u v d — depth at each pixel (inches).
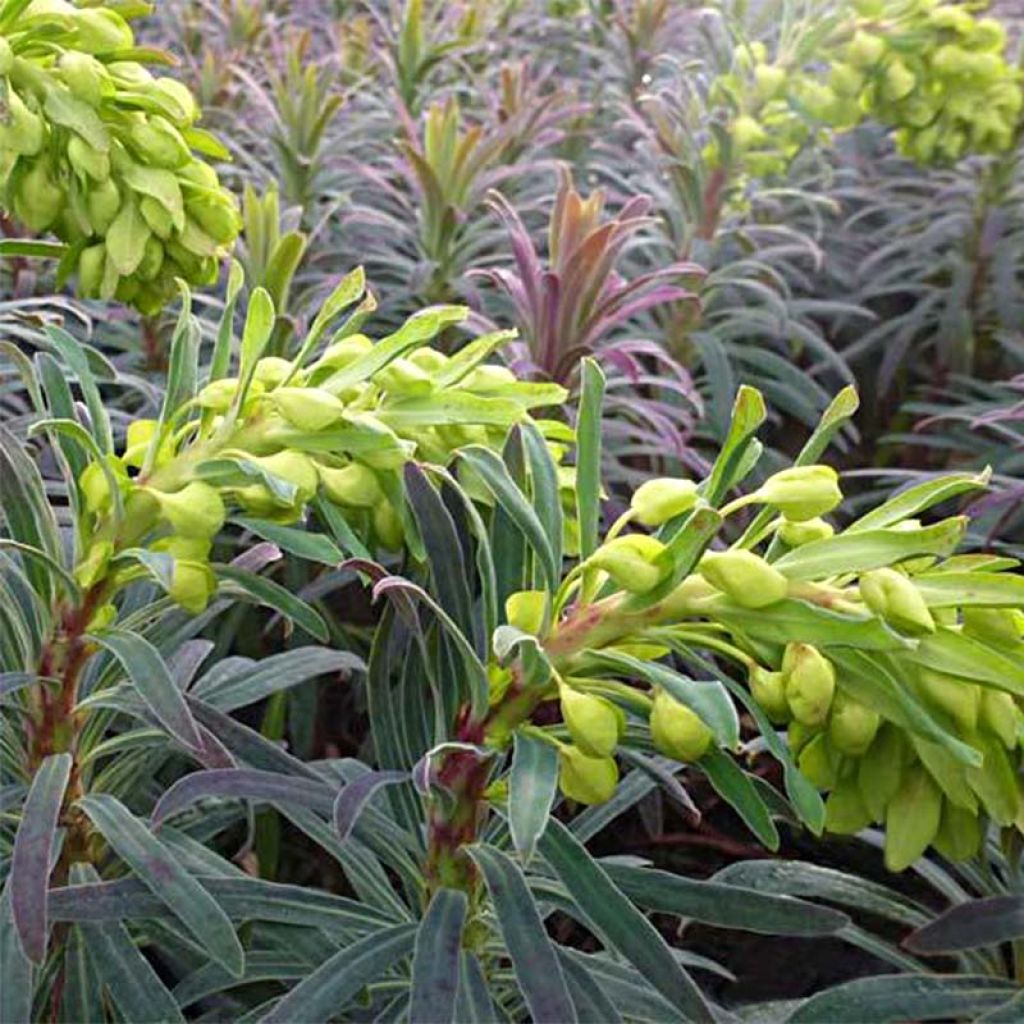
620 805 18.6
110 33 16.9
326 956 17.1
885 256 42.3
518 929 13.1
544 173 42.9
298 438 13.4
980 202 40.3
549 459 13.7
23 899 13.1
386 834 15.5
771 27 42.1
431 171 33.4
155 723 15.5
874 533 11.8
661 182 38.6
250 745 16.0
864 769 12.3
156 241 17.3
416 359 14.8
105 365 19.8
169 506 13.1
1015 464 32.9
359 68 46.9
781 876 18.6
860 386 42.9
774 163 36.6
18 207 17.1
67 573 14.1
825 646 11.6
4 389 26.1
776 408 39.7
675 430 27.8
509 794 11.5
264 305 13.0
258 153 41.3
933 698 11.6
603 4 50.6
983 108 36.6
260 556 16.2
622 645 12.8
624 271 38.1
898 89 35.7
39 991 17.7
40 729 16.0
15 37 16.6
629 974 16.7
